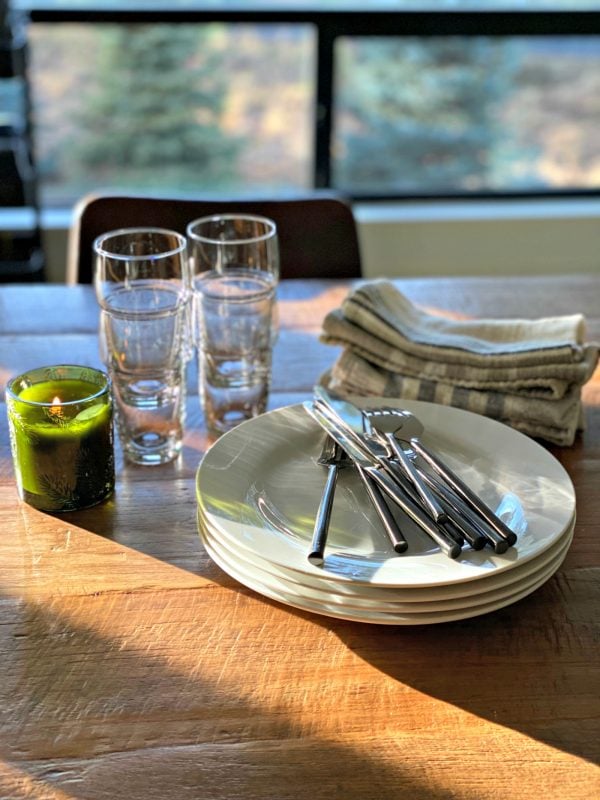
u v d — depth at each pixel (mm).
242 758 613
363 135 2607
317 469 891
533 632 729
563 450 993
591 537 845
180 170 2559
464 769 608
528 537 756
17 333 1248
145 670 684
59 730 631
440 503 793
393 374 1067
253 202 1568
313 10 2416
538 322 1122
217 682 674
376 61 2512
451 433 948
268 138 2561
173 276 960
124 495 901
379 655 702
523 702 662
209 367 1028
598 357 1062
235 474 853
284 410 973
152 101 2463
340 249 1599
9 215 2516
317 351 1214
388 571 707
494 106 2615
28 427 831
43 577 779
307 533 787
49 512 869
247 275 1050
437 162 2678
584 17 2516
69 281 1582
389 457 877
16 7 2301
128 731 631
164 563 801
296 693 666
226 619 736
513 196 2740
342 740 628
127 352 935
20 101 2350
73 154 2504
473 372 1031
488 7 2480
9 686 666
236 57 2449
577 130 2678
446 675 685
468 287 1437
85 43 2377
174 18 2381
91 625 727
